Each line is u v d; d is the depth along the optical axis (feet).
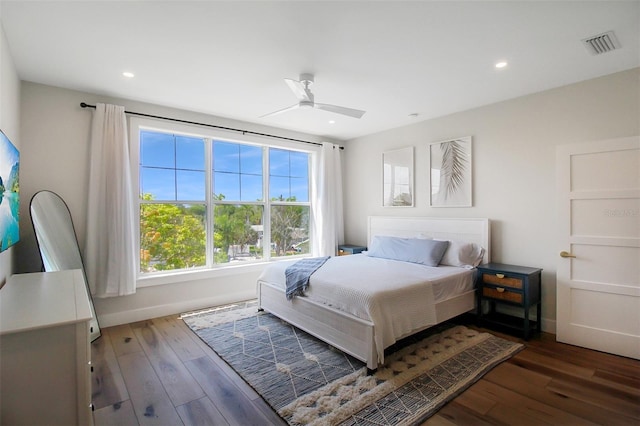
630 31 7.10
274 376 7.75
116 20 6.68
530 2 6.10
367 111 12.96
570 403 6.69
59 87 10.34
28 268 9.71
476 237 12.28
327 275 9.87
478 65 8.84
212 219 13.94
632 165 8.70
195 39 7.46
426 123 14.30
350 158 18.03
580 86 9.99
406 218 14.75
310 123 14.85
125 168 11.07
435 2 6.10
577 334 9.53
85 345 4.68
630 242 8.75
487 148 12.21
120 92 10.85
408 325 8.54
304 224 17.38
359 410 6.42
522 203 11.31
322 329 9.23
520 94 11.10
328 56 8.30
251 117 13.83
